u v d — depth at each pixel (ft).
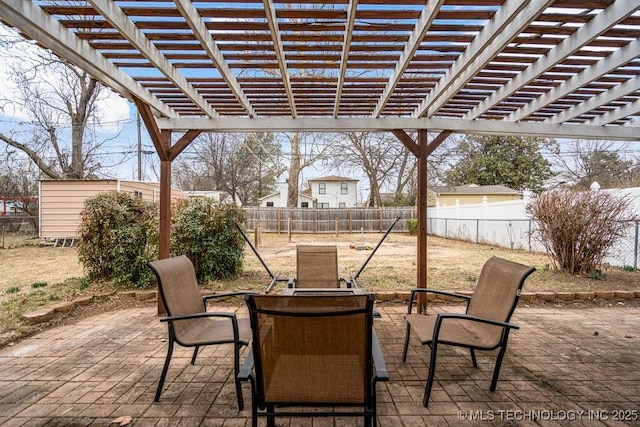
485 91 11.43
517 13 6.49
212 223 17.28
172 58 8.87
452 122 13.29
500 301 7.63
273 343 5.16
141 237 16.42
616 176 62.23
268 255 28.55
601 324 11.99
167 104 12.52
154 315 13.04
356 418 6.57
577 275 18.63
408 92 11.28
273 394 5.25
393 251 31.83
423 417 6.54
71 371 8.45
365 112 13.50
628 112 12.38
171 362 9.00
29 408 6.84
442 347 9.95
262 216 56.08
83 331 11.31
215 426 6.27
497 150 75.10
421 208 13.50
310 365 5.19
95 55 8.21
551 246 20.08
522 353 9.51
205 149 66.85
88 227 16.37
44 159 42.29
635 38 8.07
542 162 72.84
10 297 14.33
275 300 4.97
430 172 63.10
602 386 7.71
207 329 8.16
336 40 8.07
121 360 9.09
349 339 5.12
